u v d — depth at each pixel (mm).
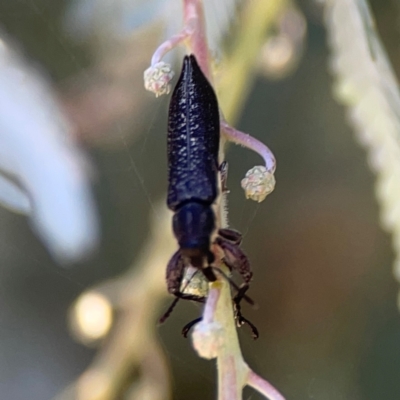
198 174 95
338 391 121
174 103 96
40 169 110
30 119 111
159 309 120
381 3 118
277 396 89
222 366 90
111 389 116
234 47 110
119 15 116
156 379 117
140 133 123
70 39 119
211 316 87
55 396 123
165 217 114
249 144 92
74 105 120
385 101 103
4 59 112
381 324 122
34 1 118
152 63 92
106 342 119
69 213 111
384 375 120
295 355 123
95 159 122
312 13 122
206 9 106
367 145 105
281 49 121
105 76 120
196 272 95
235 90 110
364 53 104
